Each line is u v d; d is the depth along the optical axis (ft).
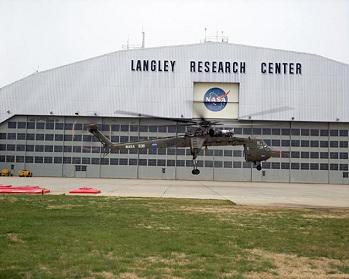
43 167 195.93
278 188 129.39
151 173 196.75
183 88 192.75
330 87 192.44
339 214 53.36
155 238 33.81
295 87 192.65
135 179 191.93
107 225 39.88
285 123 195.31
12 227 37.19
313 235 37.04
